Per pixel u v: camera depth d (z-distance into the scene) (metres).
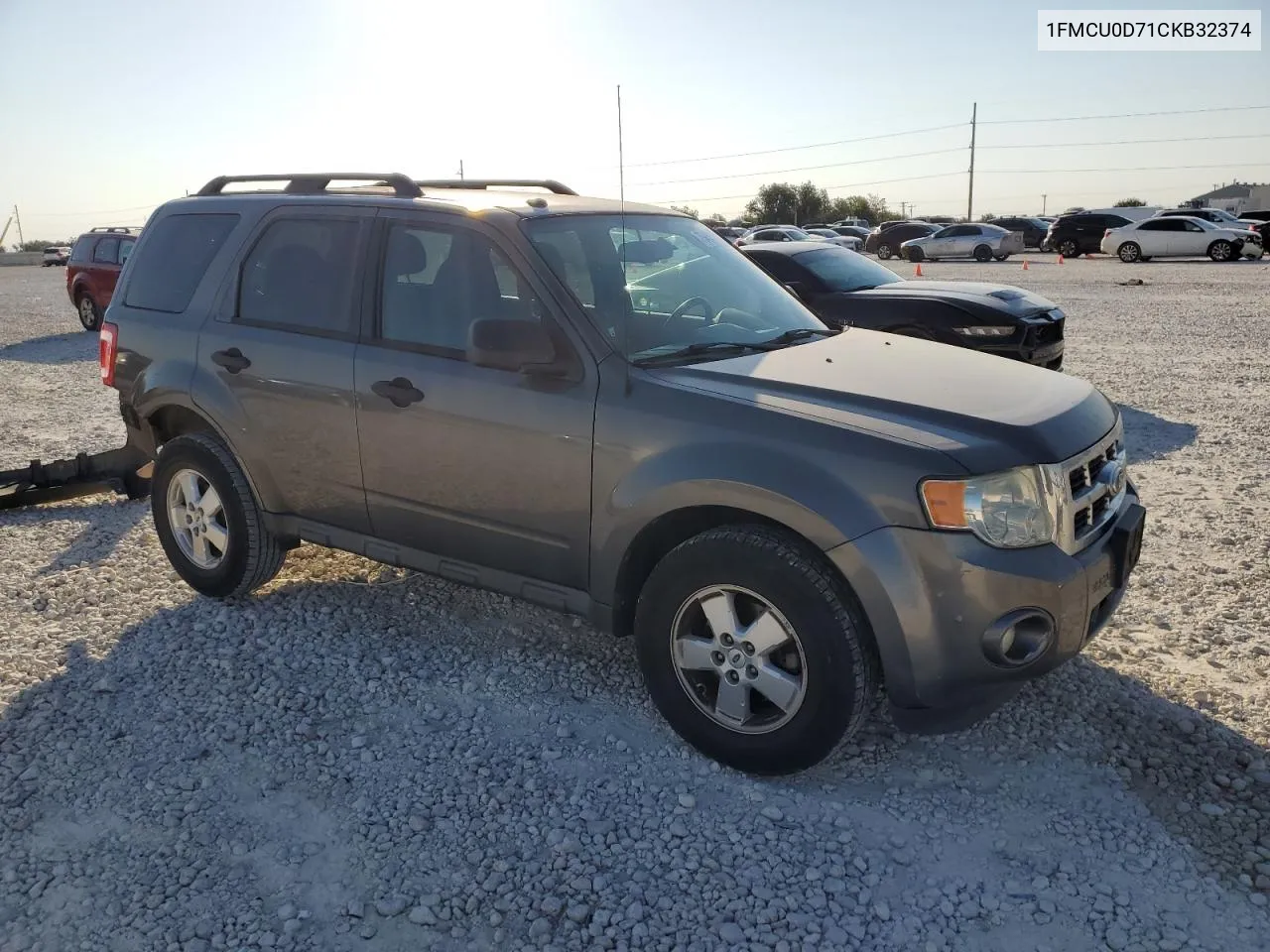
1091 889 2.96
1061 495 3.24
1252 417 8.88
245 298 4.72
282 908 2.90
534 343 3.65
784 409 3.37
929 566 3.11
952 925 2.82
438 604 4.98
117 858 3.13
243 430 4.64
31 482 6.57
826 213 85.88
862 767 3.59
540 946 2.76
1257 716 3.84
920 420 3.29
